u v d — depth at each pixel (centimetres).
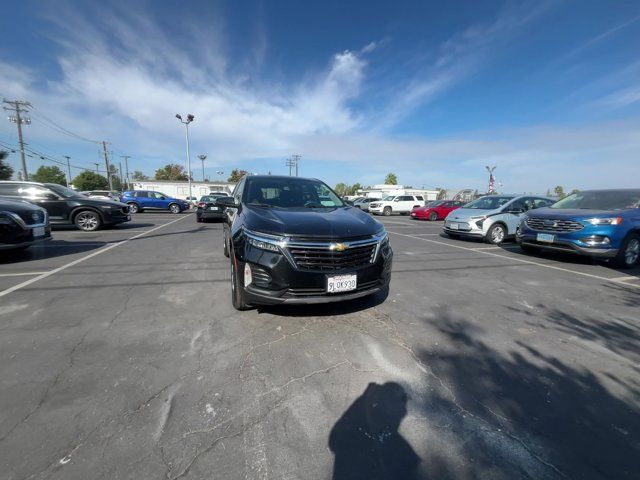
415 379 235
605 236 587
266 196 423
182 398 207
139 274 502
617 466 163
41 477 148
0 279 466
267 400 208
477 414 200
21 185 1002
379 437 180
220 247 759
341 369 245
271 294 291
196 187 5159
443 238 1041
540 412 203
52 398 203
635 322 346
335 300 300
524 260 679
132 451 165
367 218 366
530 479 155
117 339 284
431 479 154
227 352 265
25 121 3559
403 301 399
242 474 154
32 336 286
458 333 312
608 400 216
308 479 153
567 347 288
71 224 1052
